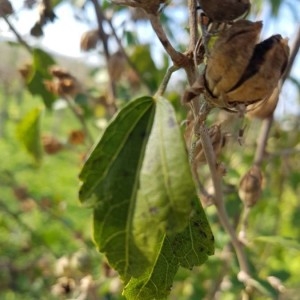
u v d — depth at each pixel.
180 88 0.26
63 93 0.23
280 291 0.18
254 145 0.25
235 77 0.09
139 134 0.10
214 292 0.25
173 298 0.29
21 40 0.22
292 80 0.26
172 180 0.09
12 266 0.33
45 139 0.26
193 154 0.12
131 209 0.10
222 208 0.16
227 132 0.14
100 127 0.26
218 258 0.24
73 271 0.24
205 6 0.10
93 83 0.30
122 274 0.10
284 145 0.30
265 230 0.32
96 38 0.24
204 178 0.22
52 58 0.23
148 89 0.26
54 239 0.33
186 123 0.13
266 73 0.09
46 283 0.32
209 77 0.10
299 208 0.34
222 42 0.10
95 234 0.10
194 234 0.12
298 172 0.31
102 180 0.10
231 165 0.27
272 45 0.10
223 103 0.10
